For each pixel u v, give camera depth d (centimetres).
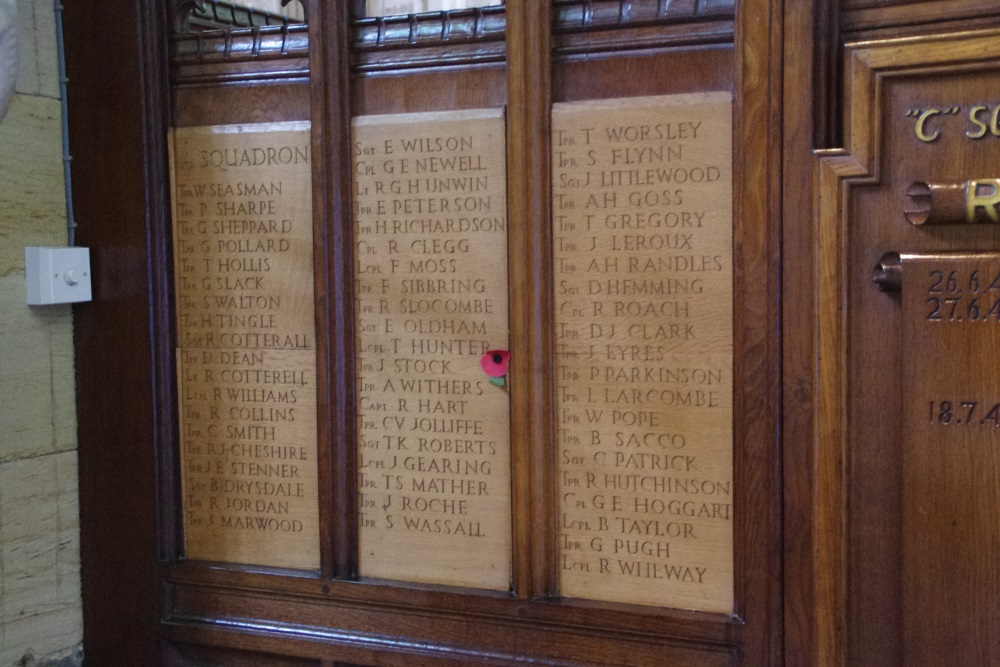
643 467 226
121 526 271
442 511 244
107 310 267
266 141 253
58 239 267
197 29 289
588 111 225
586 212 226
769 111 207
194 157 260
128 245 263
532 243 228
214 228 260
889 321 201
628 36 225
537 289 228
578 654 233
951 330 188
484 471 239
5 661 256
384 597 247
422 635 246
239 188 256
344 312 247
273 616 260
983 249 192
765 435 213
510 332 232
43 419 265
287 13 371
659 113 219
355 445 251
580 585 232
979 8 200
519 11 226
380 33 246
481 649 241
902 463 194
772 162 208
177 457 268
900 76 195
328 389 248
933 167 196
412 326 244
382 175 244
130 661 273
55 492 269
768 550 214
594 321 227
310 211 250
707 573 222
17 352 256
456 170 237
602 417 228
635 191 222
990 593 189
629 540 228
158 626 269
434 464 244
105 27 261
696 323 220
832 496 204
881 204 200
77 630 277
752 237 211
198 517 268
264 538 261
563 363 230
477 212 236
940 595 192
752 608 216
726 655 221
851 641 207
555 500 232
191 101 263
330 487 250
